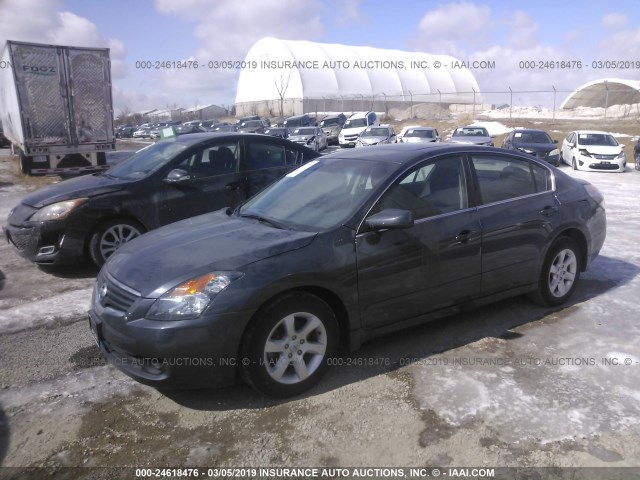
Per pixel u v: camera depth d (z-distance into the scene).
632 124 35.44
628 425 3.04
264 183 6.90
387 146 4.63
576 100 60.69
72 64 13.67
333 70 73.00
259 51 78.62
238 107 80.88
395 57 83.38
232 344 3.11
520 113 52.34
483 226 4.14
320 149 29.41
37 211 5.83
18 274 6.13
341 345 3.68
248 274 3.17
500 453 2.82
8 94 15.03
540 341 4.14
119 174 6.60
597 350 3.97
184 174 6.14
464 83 86.69
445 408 3.23
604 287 5.43
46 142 13.80
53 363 3.92
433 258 3.87
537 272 4.59
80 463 2.80
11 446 2.95
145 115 88.94
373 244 3.61
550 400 3.30
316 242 3.46
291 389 3.35
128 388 3.55
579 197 4.93
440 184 4.10
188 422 3.15
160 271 3.28
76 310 4.98
